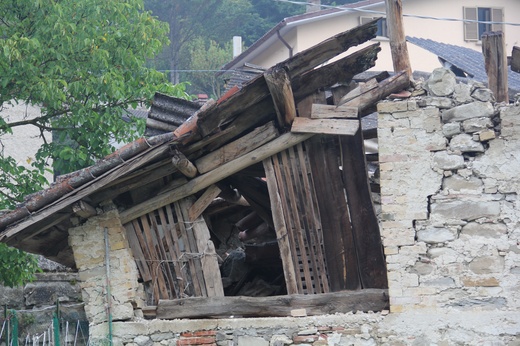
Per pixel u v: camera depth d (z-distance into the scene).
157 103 12.62
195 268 11.59
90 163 16.38
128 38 16.48
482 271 10.62
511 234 10.62
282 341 10.96
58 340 12.60
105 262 11.54
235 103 10.90
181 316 11.39
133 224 11.77
